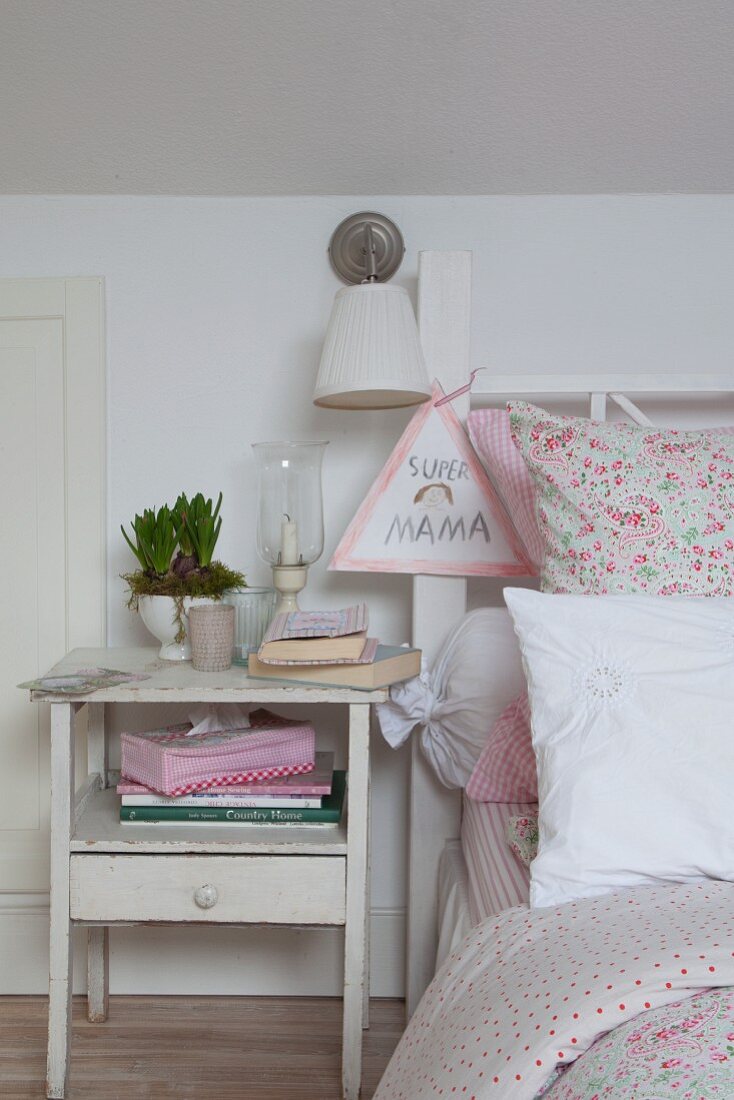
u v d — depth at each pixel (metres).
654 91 1.64
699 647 1.17
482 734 1.64
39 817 1.98
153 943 1.96
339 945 1.96
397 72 1.61
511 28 1.52
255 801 1.54
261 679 1.54
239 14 1.49
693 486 1.35
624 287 1.92
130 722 1.96
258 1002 1.94
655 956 0.85
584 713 1.16
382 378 1.58
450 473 1.79
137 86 1.64
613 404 1.92
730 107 1.67
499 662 1.65
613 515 1.34
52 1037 1.52
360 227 1.88
